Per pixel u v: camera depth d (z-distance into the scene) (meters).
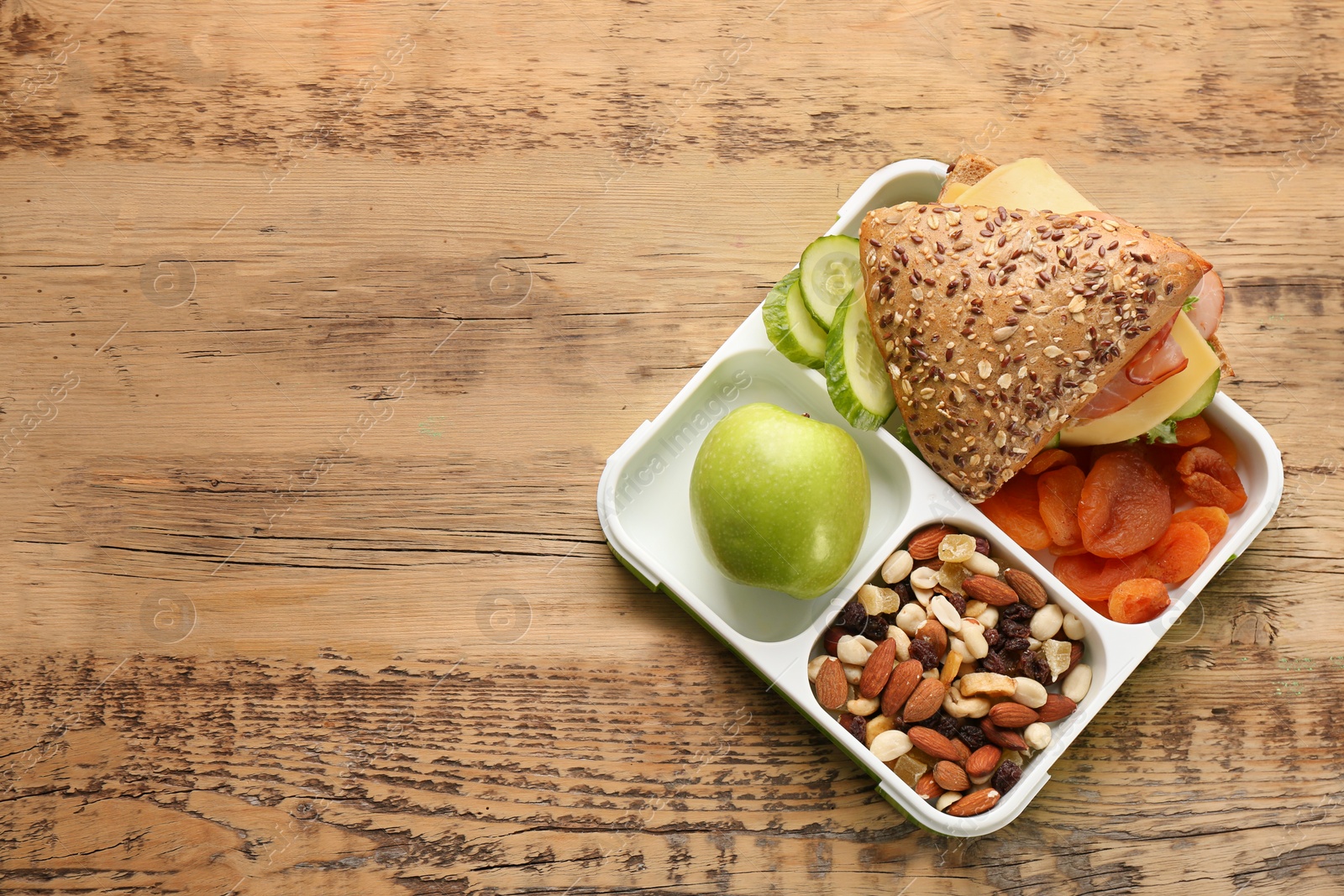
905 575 0.98
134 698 1.02
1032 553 1.01
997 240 0.96
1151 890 1.01
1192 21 1.05
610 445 1.03
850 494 0.96
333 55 1.04
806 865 1.01
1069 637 0.99
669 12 1.05
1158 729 1.02
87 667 1.02
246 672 1.02
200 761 1.02
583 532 1.03
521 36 1.05
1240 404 1.04
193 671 1.02
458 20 1.05
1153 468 1.00
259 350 1.04
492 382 1.04
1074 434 0.99
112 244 1.04
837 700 0.98
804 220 1.04
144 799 1.02
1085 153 1.05
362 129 1.04
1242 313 1.04
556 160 1.04
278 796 1.02
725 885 1.01
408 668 1.02
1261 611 1.03
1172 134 1.05
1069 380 0.96
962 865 1.02
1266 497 0.99
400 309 1.04
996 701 0.98
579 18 1.05
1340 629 1.02
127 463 1.03
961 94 1.05
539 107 1.04
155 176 1.04
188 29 1.04
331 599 1.03
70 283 1.04
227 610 1.03
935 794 0.98
